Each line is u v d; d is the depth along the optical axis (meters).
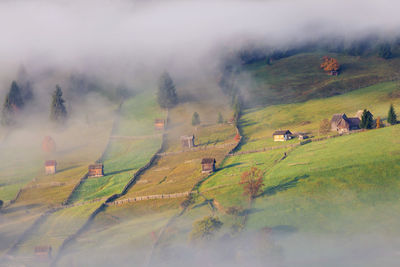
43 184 123.69
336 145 106.69
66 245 82.75
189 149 140.50
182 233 78.12
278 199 83.00
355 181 84.12
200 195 93.25
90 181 121.88
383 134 107.12
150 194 100.38
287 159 104.44
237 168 107.38
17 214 102.94
